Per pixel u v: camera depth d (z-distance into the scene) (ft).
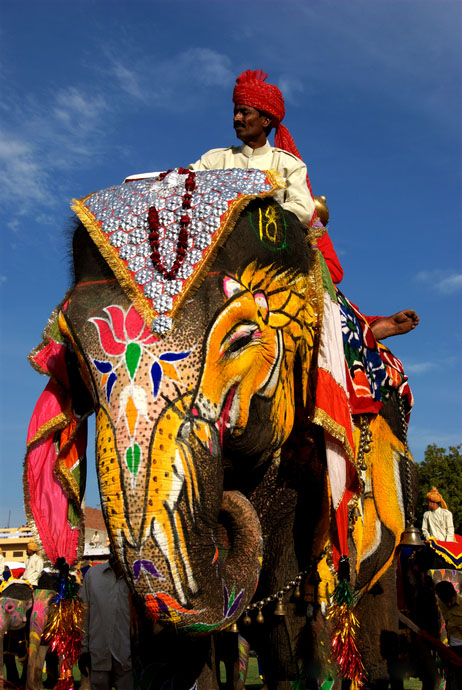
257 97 14.48
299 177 13.60
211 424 10.42
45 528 13.01
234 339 11.03
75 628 12.76
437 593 21.59
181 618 9.59
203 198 11.49
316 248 13.29
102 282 11.35
